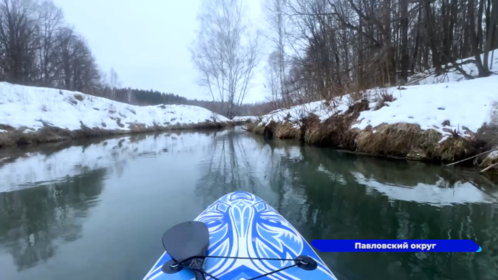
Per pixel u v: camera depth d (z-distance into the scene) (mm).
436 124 4902
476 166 4184
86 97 14078
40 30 23094
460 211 2758
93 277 1805
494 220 2541
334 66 11602
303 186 3857
